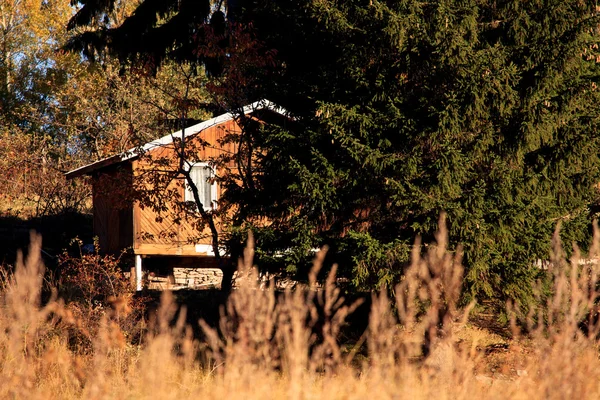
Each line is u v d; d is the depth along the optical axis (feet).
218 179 195.83
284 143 157.48
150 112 388.98
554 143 144.15
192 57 247.09
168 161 211.61
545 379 69.77
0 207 390.63
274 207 169.89
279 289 179.63
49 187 386.11
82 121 442.09
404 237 148.77
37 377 87.61
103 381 77.25
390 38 138.00
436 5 135.54
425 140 143.23
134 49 250.57
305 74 162.09
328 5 146.72
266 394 66.08
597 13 144.87
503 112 139.23
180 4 246.68
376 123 145.69
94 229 310.04
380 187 149.07
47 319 139.64
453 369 76.23
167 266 283.38
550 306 79.00
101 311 148.87
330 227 159.22
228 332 75.61
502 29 143.84
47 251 319.27
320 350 76.02
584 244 143.54
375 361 71.61
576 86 138.41
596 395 69.05
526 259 141.18
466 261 136.56
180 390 74.54
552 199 144.77
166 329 75.36
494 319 183.01
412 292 78.07
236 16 207.51
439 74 140.46
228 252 187.62
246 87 192.34
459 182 141.08
